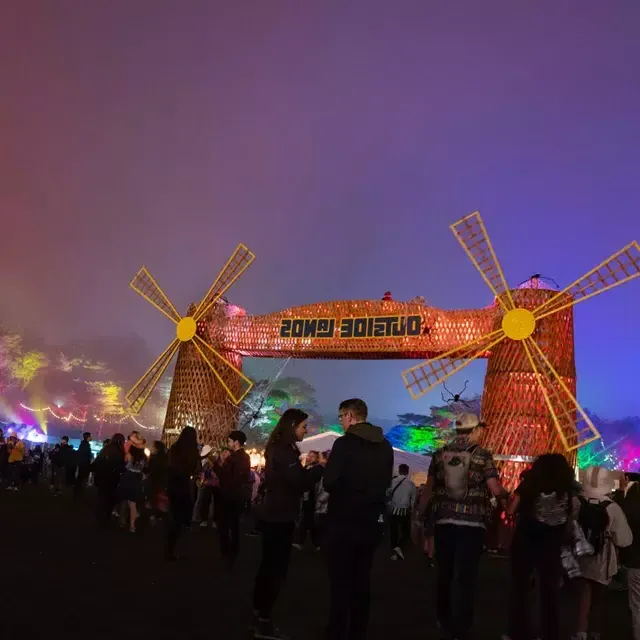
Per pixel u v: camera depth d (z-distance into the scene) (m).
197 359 25.16
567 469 6.46
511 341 19.56
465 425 6.71
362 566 5.90
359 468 5.79
